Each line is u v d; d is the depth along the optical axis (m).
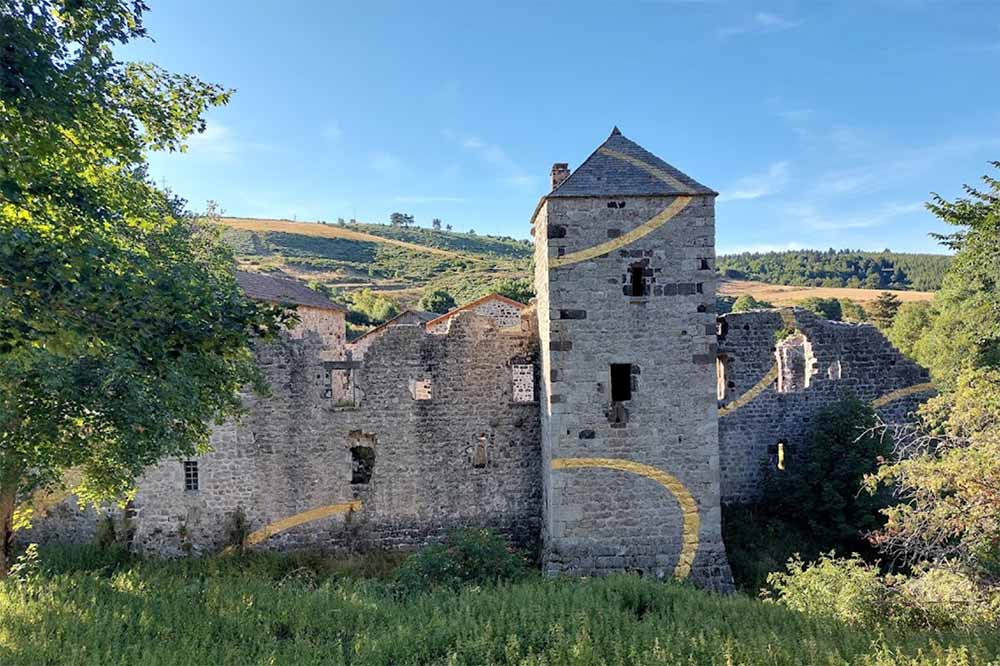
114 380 12.18
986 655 9.98
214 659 9.70
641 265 17.02
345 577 16.44
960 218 18.00
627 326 16.97
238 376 14.91
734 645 10.57
